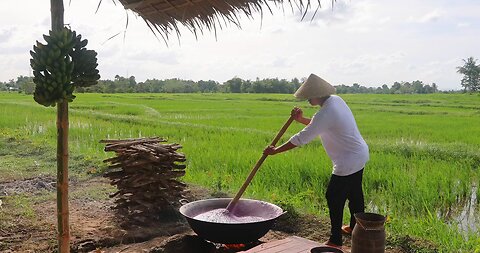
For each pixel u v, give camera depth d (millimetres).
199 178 8305
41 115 22906
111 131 16438
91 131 16234
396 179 7961
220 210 4699
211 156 10305
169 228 5590
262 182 7965
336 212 4809
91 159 9750
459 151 10938
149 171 5766
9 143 12750
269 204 4781
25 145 12320
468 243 5070
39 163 9961
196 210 4789
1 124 18656
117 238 5129
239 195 4727
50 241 4969
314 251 3260
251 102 44562
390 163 9586
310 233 5512
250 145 12562
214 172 8820
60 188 2865
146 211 5766
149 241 5156
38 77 2605
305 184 7879
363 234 3330
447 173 8648
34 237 5105
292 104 40438
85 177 8430
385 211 6723
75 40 2646
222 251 4801
